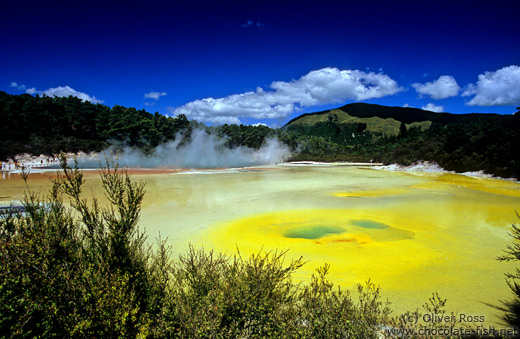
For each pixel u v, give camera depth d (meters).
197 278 4.65
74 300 3.34
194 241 9.96
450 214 13.56
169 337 3.56
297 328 3.46
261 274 4.28
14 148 45.41
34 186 21.98
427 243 9.62
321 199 17.66
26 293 3.24
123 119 61.19
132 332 3.43
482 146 32.97
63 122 59.53
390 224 11.98
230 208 15.15
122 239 4.48
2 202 14.94
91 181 24.72
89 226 4.63
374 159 60.91
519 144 28.30
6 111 51.00
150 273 4.58
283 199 17.67
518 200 16.92
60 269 3.64
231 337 3.42
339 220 12.68
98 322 3.27
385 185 23.84
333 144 81.94
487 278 6.96
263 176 32.19
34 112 54.88
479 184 24.25
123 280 3.73
